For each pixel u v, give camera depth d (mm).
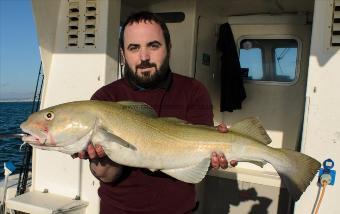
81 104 776
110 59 1403
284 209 1526
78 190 1392
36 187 1461
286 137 1796
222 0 1686
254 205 1585
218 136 808
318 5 1094
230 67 1784
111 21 1398
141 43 833
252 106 1862
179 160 796
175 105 862
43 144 768
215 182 1664
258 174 1626
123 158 768
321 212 1069
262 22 1844
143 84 857
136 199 826
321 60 1089
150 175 826
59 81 1440
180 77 904
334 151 1067
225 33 1804
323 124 1080
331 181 1061
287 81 1811
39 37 1400
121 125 770
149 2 1788
